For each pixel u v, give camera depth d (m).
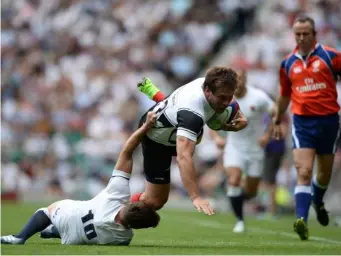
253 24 88.88
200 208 23.81
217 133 41.44
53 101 80.56
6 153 73.62
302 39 33.19
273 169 52.53
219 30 89.81
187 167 24.42
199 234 36.88
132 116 78.00
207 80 24.98
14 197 69.75
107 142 74.88
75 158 74.69
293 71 33.91
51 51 90.50
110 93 80.50
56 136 76.44
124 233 25.83
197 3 92.38
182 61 87.31
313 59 33.47
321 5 85.19
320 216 36.72
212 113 25.72
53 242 27.47
